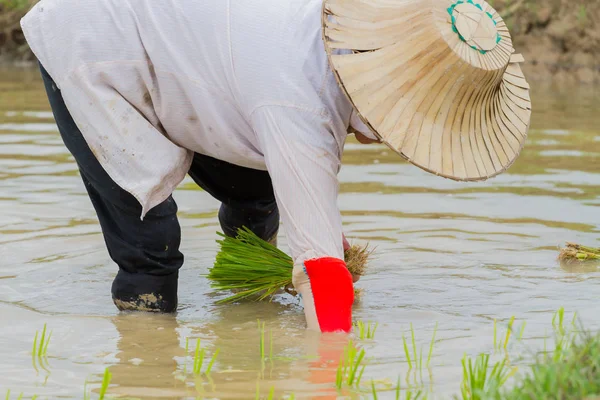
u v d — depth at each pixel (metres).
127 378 9.76
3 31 51.38
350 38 10.44
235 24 10.92
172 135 11.78
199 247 15.91
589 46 40.56
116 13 11.39
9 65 49.91
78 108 11.44
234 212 14.14
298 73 10.66
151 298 12.31
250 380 9.66
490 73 10.39
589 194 19.77
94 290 13.48
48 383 9.60
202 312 12.57
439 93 10.41
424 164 10.26
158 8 11.27
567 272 14.17
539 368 8.51
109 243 12.24
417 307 12.50
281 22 10.88
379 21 10.50
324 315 11.05
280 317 12.27
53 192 19.75
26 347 10.87
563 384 8.00
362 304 12.68
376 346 10.74
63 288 13.55
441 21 10.35
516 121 11.23
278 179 10.75
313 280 10.95
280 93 10.65
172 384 9.57
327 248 10.88
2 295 13.12
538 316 11.88
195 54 11.08
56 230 16.73
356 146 26.73
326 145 10.77
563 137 26.83
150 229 11.96
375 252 15.42
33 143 25.61
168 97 11.30
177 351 10.76
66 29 11.45
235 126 11.23
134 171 11.45
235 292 13.52
